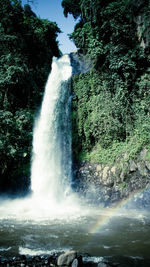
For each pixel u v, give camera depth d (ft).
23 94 55.98
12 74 51.03
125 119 44.32
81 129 51.72
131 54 44.75
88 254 17.92
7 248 19.25
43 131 56.39
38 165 52.49
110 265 15.66
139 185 37.93
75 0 66.54
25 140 50.01
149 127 40.14
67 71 60.29
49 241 21.26
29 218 30.58
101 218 31.12
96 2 47.80
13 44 56.49
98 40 49.29
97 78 50.96
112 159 43.16
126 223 28.25
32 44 64.64
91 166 46.47
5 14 56.29
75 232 24.22
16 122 49.62
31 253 18.24
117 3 45.91
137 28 45.93
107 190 41.37
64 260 16.07
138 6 44.98
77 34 58.49
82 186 45.73
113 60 45.85
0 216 31.48
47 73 65.77
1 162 46.88
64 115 56.18
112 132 44.93
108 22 46.55
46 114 58.54
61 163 52.16
